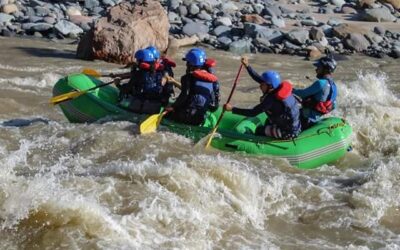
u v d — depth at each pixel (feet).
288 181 37.70
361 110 51.21
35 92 56.59
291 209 35.42
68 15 94.53
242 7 109.09
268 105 41.39
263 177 38.45
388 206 35.76
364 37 92.38
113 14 75.25
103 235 29.89
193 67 43.88
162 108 45.65
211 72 44.55
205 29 91.71
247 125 43.83
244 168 39.24
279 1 118.93
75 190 33.22
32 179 33.45
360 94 61.87
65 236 29.53
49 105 52.70
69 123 46.11
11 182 32.65
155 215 32.04
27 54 74.08
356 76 74.54
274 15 104.78
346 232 33.65
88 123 45.85
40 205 30.60
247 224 33.53
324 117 46.03
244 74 71.67
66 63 71.00
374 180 38.37
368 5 114.42
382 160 43.19
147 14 75.66
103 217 30.58
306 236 33.22
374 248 32.12
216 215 33.47
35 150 40.73
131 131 43.45
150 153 40.68
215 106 44.45
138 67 45.96
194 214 32.68
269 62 79.66
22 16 91.91
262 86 41.70
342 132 43.37
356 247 31.83
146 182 34.88
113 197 33.24
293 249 31.68
